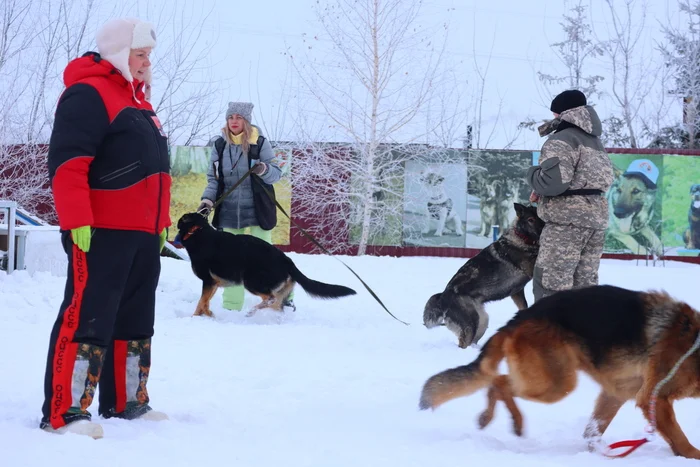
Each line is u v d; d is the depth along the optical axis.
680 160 17.53
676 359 3.45
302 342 6.39
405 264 14.09
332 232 18.06
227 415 3.99
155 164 3.72
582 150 5.96
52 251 9.62
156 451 3.11
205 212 8.06
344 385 4.83
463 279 6.60
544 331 3.67
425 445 3.50
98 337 3.52
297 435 3.60
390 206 17.94
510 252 6.58
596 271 6.20
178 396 4.42
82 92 3.50
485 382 3.90
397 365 5.54
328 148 18.47
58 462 2.82
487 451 3.43
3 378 4.56
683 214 17.61
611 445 3.55
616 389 3.68
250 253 7.72
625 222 17.62
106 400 3.84
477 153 17.73
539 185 5.97
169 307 8.17
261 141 8.33
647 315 3.58
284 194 18.00
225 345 6.11
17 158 18.00
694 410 4.41
